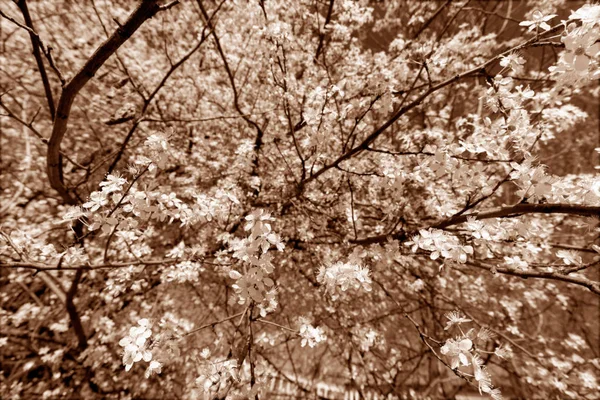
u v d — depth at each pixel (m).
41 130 4.80
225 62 3.27
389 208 2.77
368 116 2.45
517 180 1.78
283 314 4.67
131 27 1.82
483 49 3.85
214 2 4.48
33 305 4.09
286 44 2.42
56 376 4.11
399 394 4.36
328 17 3.60
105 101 4.12
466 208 1.98
